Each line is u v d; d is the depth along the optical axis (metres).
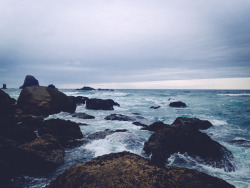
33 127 11.45
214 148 6.96
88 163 4.28
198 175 3.85
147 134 11.12
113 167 4.01
